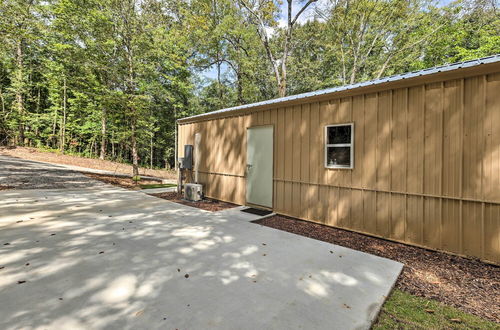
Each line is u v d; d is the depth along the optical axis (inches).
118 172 546.9
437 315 80.6
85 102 641.6
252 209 230.2
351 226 167.9
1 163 451.2
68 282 90.7
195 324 69.3
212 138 286.8
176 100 749.9
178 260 113.7
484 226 119.0
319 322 71.7
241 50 718.5
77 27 394.0
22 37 365.4
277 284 94.0
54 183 338.3
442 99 130.6
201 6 625.9
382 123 152.9
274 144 217.6
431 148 134.3
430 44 544.1
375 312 77.7
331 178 178.2
